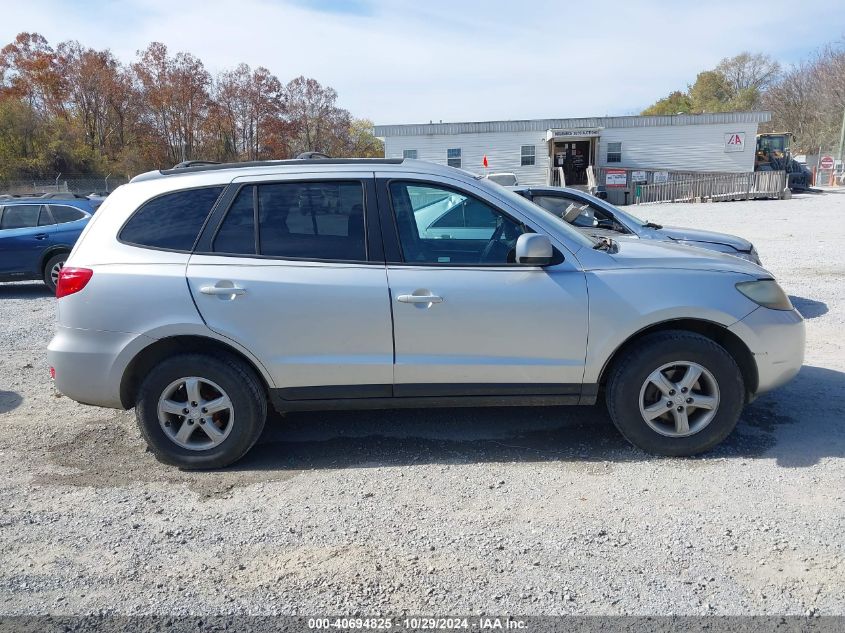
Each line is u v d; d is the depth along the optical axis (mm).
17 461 4266
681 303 3807
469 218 3996
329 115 75062
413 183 4000
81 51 62656
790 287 9461
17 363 6699
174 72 64750
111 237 4004
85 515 3545
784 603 2643
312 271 3867
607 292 3834
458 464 4000
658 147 36906
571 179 38062
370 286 3836
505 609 2672
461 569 2943
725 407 3869
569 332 3861
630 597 2713
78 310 3918
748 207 27953
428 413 4840
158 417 3963
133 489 3836
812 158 57094
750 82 80625
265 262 3896
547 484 3703
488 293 3832
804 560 2906
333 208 3969
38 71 60312
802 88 69062
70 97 62000
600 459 3994
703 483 3637
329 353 3893
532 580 2850
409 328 3852
